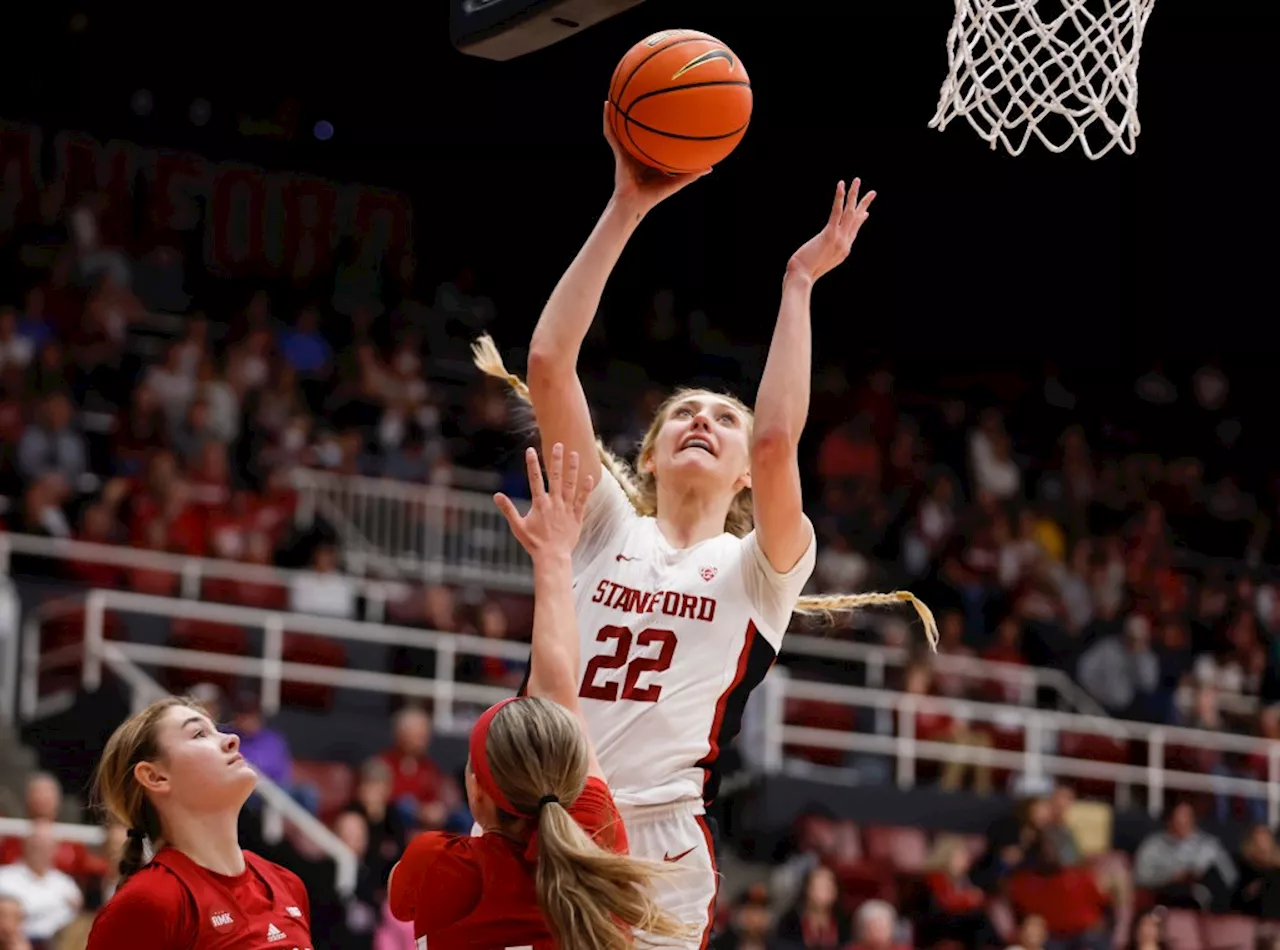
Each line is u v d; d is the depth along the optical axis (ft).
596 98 65.82
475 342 14.17
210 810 11.81
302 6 62.64
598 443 13.37
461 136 67.00
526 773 10.42
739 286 66.33
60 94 60.59
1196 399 64.80
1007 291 65.87
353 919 30.14
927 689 45.24
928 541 52.65
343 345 59.41
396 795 35.78
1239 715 48.70
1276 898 40.29
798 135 64.80
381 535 48.98
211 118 63.77
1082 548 53.36
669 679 12.24
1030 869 37.68
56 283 52.70
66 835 29.12
